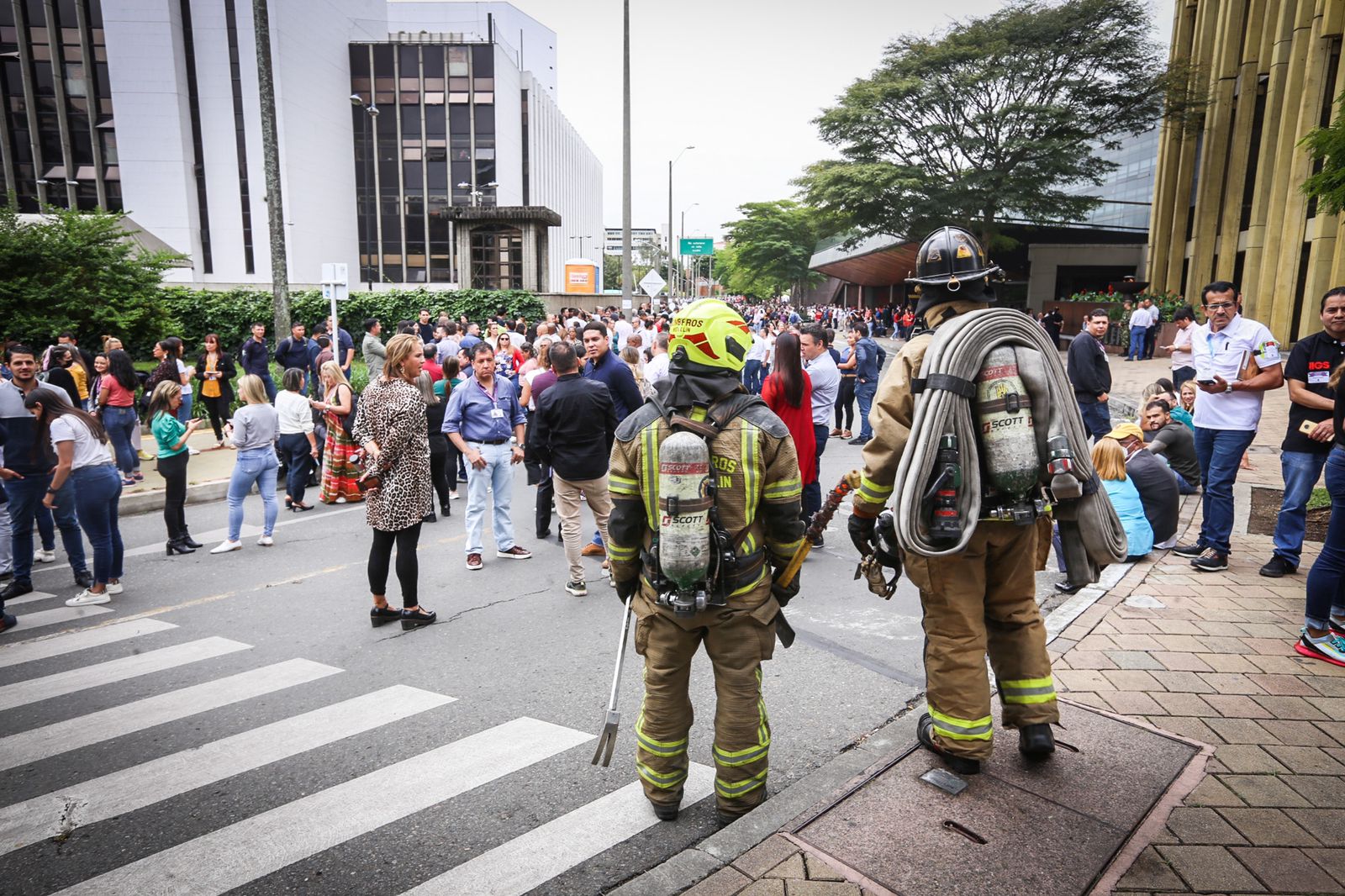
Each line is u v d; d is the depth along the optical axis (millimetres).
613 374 7445
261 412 7527
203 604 6039
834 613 5457
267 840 3082
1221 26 29406
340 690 4461
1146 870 2486
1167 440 7973
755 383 15484
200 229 46219
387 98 52031
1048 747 3037
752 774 2963
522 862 2896
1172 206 33906
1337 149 7117
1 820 3242
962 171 33625
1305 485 5332
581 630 5352
